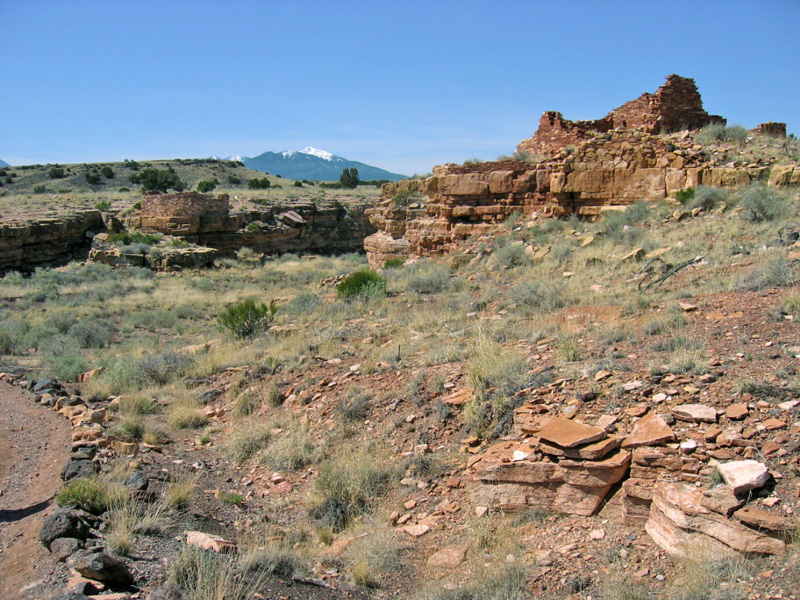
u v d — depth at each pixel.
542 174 25.50
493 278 19.62
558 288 14.90
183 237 49.97
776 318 9.23
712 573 4.77
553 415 7.39
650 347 9.01
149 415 11.55
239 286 36.31
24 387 13.08
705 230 18.22
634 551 5.40
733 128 25.33
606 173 23.83
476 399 8.52
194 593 4.86
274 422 10.19
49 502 6.77
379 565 5.91
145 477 7.67
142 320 25.75
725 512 5.12
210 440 10.17
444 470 7.45
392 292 20.50
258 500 7.84
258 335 16.78
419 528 6.48
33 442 9.26
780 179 20.44
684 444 6.05
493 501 6.54
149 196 51.16
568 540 5.78
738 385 6.93
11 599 4.79
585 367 8.53
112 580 5.00
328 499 7.28
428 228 28.89
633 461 6.11
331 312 18.31
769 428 6.04
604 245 19.48
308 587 5.59
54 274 39.44
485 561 5.73
